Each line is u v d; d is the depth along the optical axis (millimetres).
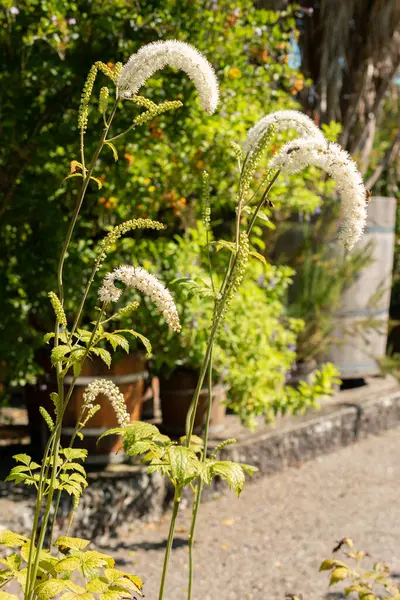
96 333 1833
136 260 4926
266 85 5238
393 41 8156
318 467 5980
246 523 4758
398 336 9719
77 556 1925
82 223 4797
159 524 4684
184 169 5074
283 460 5836
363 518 4926
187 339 4754
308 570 4090
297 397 5340
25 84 4539
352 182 1885
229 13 4797
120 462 4789
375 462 6195
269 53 5309
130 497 4531
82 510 4254
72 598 1728
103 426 4574
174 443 1965
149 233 5262
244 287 5156
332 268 6887
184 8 4574
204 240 5027
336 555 4297
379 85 8359
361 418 6793
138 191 4957
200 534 4547
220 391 5352
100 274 4758
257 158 2068
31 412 5141
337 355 7422
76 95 4445
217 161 4973
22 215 4598
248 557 4238
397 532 4695
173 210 5227
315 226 6871
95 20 4453
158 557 4188
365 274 7398
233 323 4965
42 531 1849
